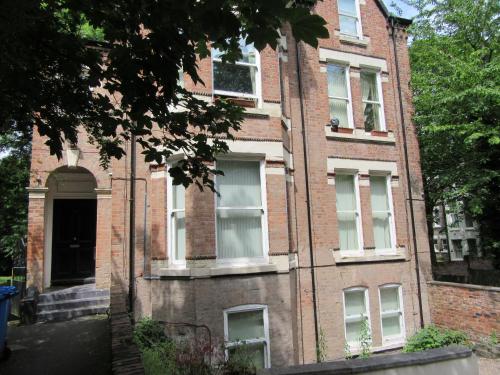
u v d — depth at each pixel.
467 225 33.91
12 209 17.23
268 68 10.01
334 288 11.20
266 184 9.44
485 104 12.02
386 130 13.12
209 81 9.20
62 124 5.20
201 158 5.46
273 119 9.77
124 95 4.42
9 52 4.04
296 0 2.77
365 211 12.17
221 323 8.38
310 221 11.21
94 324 8.79
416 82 13.26
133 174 10.12
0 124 5.11
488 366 9.57
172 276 8.62
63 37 4.54
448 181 13.96
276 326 8.92
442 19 14.23
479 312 11.05
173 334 8.26
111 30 4.11
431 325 11.94
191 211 8.58
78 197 12.31
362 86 13.33
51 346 7.27
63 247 12.16
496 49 13.37
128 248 10.09
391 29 14.03
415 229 12.99
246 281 8.80
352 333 11.39
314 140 11.76
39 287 10.16
